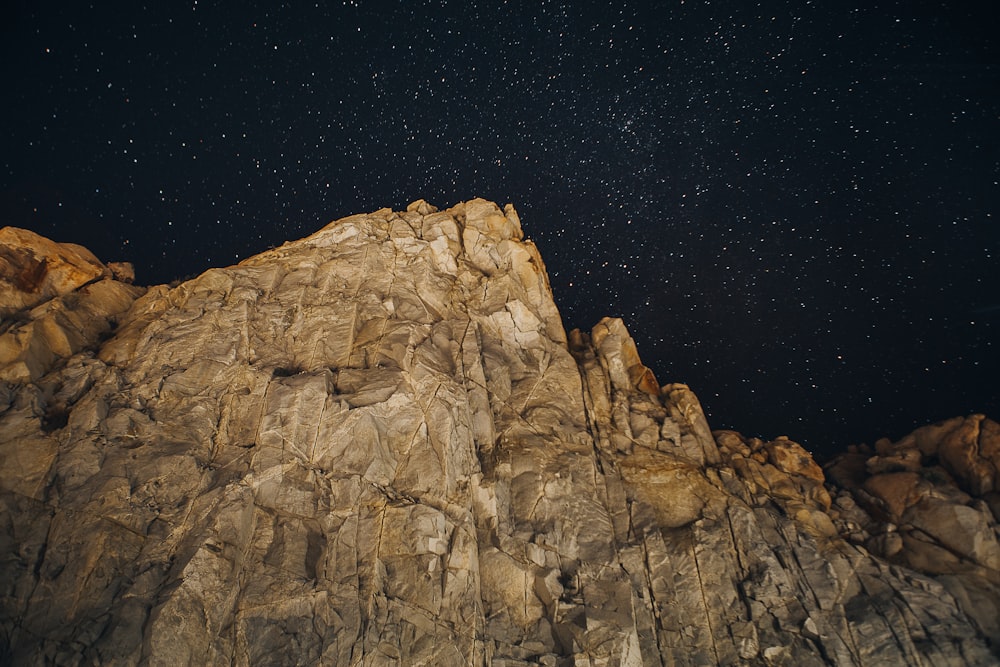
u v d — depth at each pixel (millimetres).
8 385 18984
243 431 19141
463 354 21953
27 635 15250
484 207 26734
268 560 16781
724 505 21203
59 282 22766
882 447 25172
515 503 19734
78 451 17844
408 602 16938
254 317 21984
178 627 15328
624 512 20547
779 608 19141
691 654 18312
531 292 24891
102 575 16062
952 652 18469
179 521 17125
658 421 23641
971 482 22719
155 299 23156
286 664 15633
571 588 18391
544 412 21984
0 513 16609
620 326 25719
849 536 21656
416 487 18594
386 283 23469
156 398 19609
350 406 19312
